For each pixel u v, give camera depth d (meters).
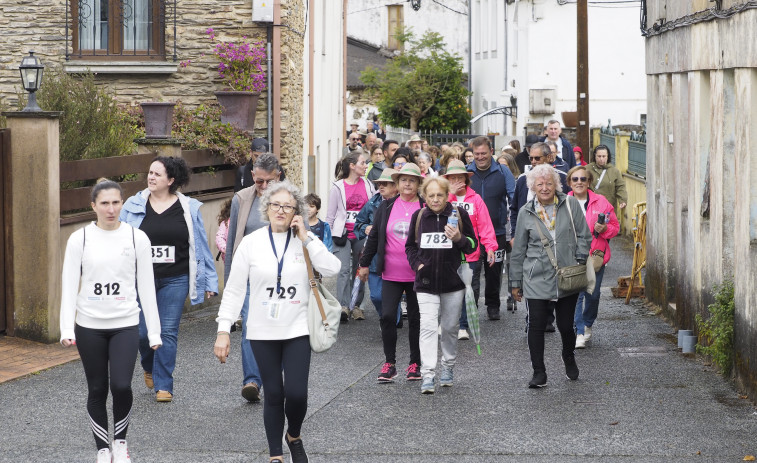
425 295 12.20
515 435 10.37
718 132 13.70
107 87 23.62
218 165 21.23
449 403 11.73
